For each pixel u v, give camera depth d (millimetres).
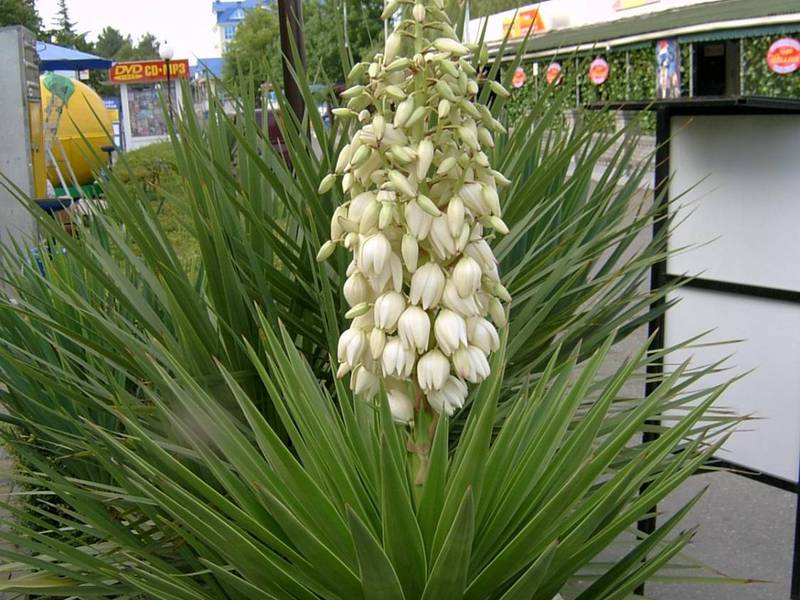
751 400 3328
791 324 3201
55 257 3402
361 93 1653
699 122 3359
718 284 3385
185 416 2227
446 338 1602
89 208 3168
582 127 3209
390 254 1620
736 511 4305
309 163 2529
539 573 1407
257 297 2547
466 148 1633
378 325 1630
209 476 2283
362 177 1645
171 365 2082
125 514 2273
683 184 3449
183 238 5516
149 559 1957
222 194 2504
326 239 2523
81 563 1926
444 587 1461
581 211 2883
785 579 3617
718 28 10680
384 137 1587
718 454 3414
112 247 3662
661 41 12781
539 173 2715
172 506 1557
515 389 2605
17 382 2814
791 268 3176
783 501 4402
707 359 3459
